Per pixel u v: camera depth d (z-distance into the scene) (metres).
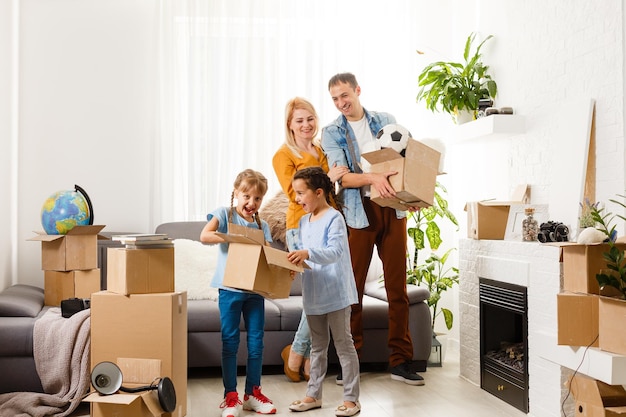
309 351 4.16
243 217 3.64
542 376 3.35
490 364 3.93
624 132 3.21
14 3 4.98
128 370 3.12
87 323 3.47
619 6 3.25
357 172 4.14
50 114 5.19
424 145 3.75
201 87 5.31
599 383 2.85
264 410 3.50
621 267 2.77
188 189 5.29
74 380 3.44
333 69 5.46
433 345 4.64
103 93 5.26
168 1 5.29
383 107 5.52
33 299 4.03
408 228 5.42
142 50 5.30
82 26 5.23
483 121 4.27
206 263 4.64
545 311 3.33
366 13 5.51
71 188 5.21
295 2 5.43
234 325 3.51
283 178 4.09
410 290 4.45
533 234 3.72
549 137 3.89
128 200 5.29
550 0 3.88
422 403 3.71
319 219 3.50
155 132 5.26
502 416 3.46
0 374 3.53
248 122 5.35
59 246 4.04
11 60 4.88
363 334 4.40
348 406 3.47
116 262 3.22
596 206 3.31
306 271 3.48
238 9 5.36
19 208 5.12
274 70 5.39
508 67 4.42
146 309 3.12
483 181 4.88
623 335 2.68
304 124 4.11
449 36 5.57
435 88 4.76
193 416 3.44
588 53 3.51
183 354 3.29
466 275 4.28
